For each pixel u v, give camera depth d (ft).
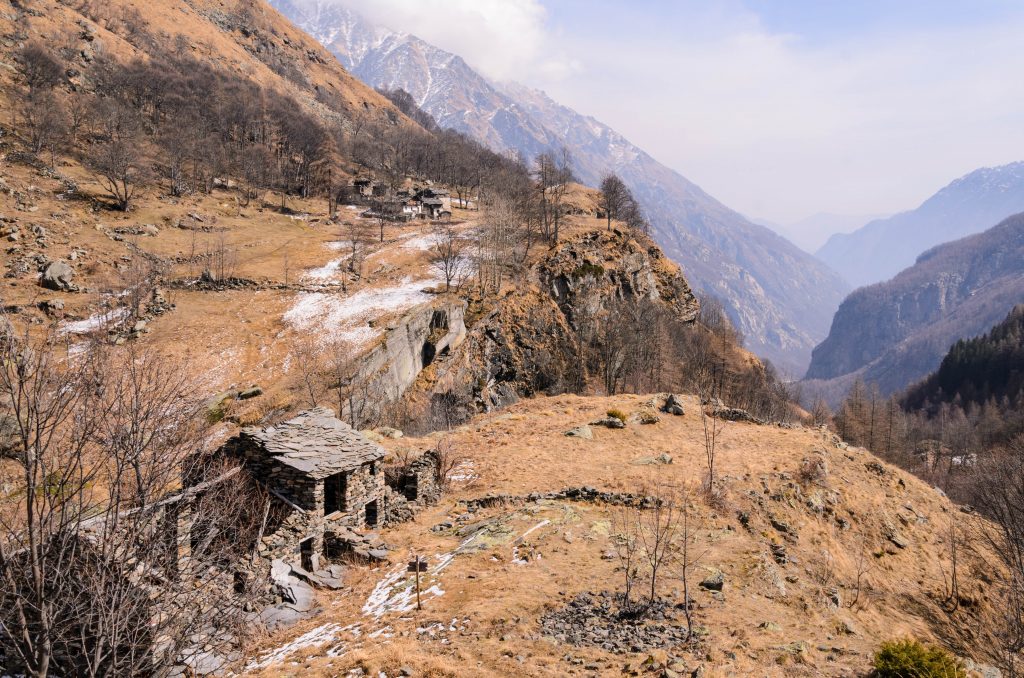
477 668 55.93
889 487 147.13
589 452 138.41
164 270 299.79
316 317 273.95
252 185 478.18
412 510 107.45
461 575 79.10
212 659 59.41
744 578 81.35
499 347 303.68
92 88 494.59
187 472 66.44
